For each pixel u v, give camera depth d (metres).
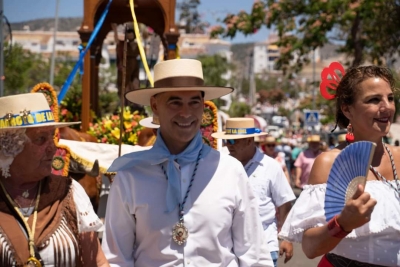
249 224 4.05
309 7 20.23
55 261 3.48
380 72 4.02
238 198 4.02
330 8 19.80
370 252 3.89
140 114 10.84
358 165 3.55
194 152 4.01
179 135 3.99
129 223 4.02
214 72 63.28
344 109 4.11
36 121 3.56
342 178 3.64
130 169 4.04
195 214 3.92
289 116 84.25
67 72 57.88
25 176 3.57
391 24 19.83
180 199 3.93
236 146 6.93
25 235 3.49
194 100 4.02
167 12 10.68
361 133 4.04
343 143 4.23
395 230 3.87
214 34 22.11
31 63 46.44
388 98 3.98
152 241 3.95
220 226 3.94
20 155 3.54
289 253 6.85
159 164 4.02
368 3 18.78
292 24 21.19
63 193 3.64
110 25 12.15
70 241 3.54
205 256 3.92
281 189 6.85
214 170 4.02
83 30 10.50
